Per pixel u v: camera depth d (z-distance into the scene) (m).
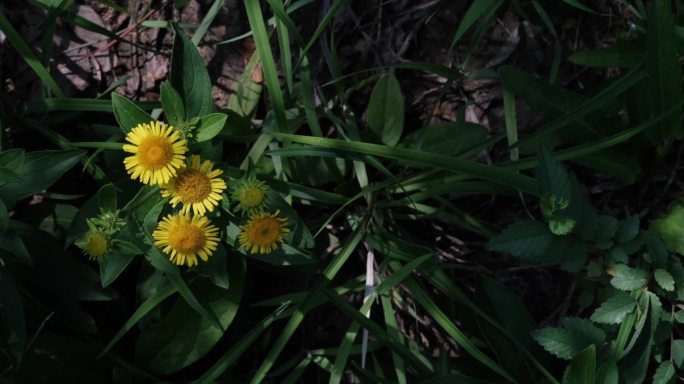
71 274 0.38
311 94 0.40
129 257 0.35
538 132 0.38
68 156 0.35
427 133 0.42
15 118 0.41
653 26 0.37
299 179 0.42
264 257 0.37
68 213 0.40
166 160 0.33
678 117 0.39
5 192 0.34
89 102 0.38
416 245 0.40
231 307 0.39
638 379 0.38
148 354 0.39
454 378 0.38
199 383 0.37
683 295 0.38
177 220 0.34
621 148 0.42
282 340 0.38
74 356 0.39
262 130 0.41
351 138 0.42
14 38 0.36
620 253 0.38
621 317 0.37
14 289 0.35
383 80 0.41
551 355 0.41
